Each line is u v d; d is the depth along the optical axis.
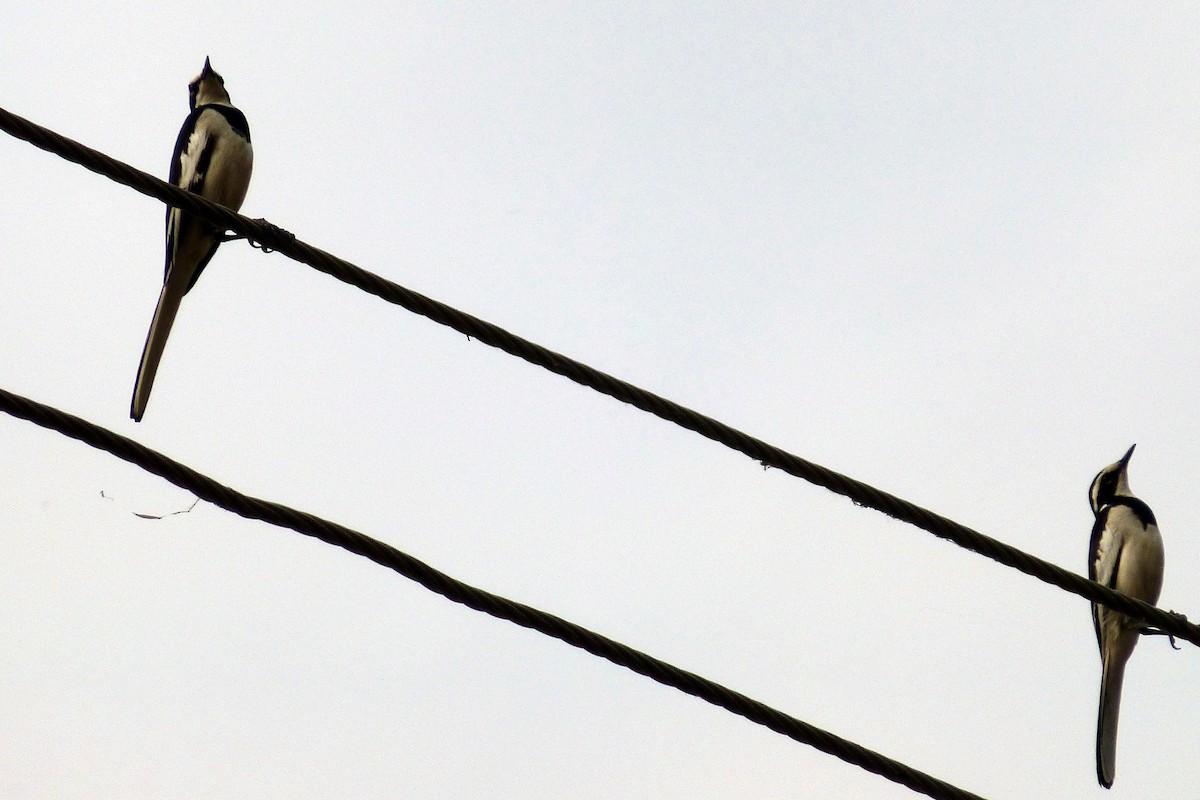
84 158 9.62
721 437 10.54
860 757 10.23
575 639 9.65
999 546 10.99
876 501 10.68
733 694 9.98
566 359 10.34
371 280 10.14
